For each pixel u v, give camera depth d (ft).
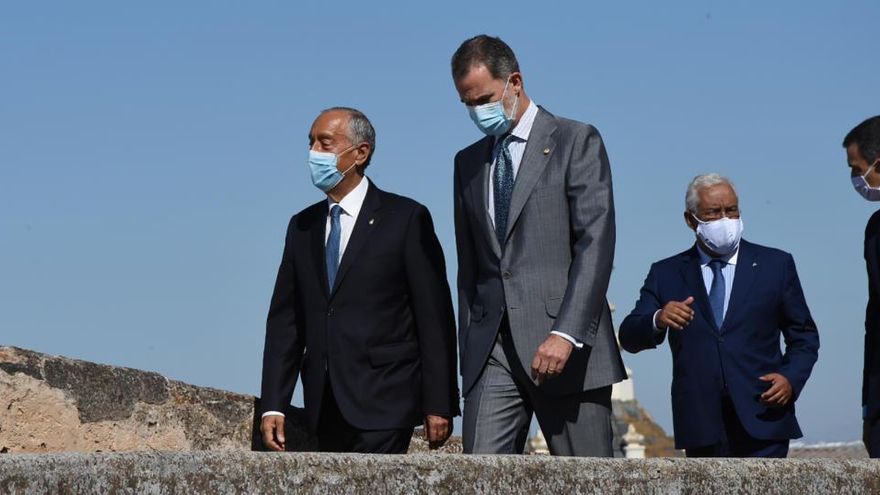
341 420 49.37
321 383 48.57
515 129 47.03
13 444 47.32
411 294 48.91
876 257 49.24
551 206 46.19
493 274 46.85
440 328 48.65
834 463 42.96
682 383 50.37
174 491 32.68
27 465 30.55
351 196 49.60
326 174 48.96
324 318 48.75
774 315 50.37
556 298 45.73
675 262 51.90
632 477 39.06
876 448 49.26
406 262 48.75
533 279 45.93
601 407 46.11
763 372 49.73
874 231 49.39
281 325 50.60
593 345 45.01
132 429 50.75
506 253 46.34
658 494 39.34
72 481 31.14
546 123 47.03
